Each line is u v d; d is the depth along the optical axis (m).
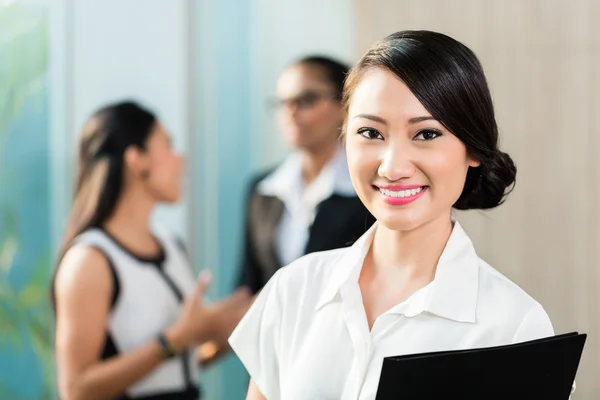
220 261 4.05
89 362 2.58
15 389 3.81
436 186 1.22
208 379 4.00
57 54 3.83
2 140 3.80
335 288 1.34
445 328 1.27
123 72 3.90
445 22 3.79
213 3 3.99
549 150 3.82
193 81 4.00
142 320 2.65
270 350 1.42
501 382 1.16
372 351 1.29
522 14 3.77
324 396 1.31
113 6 3.88
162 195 2.80
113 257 2.63
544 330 1.26
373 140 1.23
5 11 3.79
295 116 3.28
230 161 4.06
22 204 3.81
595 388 3.86
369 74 1.23
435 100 1.18
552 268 3.85
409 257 1.32
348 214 2.87
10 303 3.80
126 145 2.73
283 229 3.39
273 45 4.02
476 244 3.86
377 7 3.82
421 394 1.12
